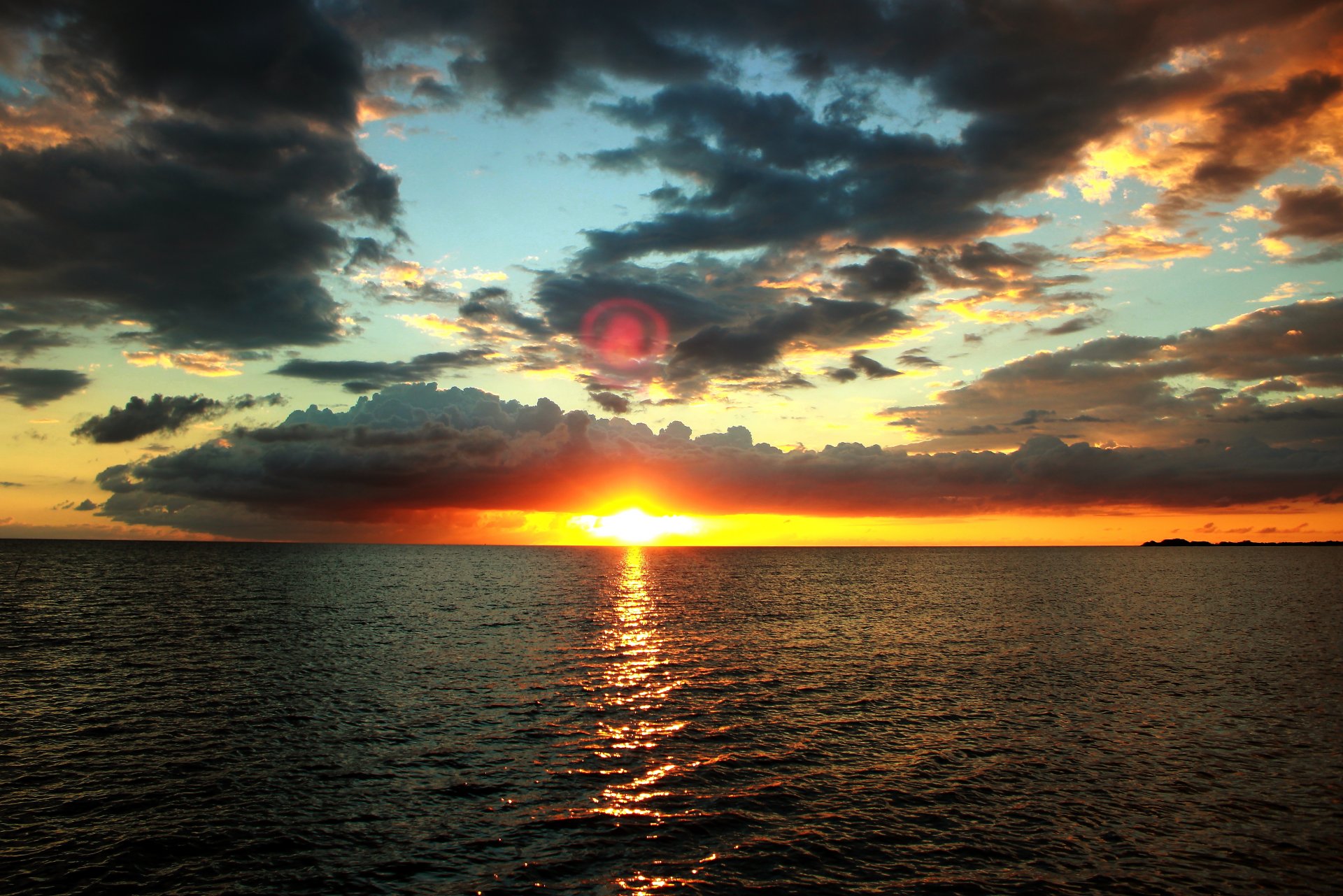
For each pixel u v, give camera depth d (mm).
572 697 34562
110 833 19281
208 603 73062
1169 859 18594
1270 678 39875
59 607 67688
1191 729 29812
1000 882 17359
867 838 19625
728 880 17297
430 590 95562
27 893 16266
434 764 25000
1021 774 24547
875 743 27781
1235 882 17453
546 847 18906
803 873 17656
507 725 29641
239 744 26750
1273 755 26516
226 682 36438
